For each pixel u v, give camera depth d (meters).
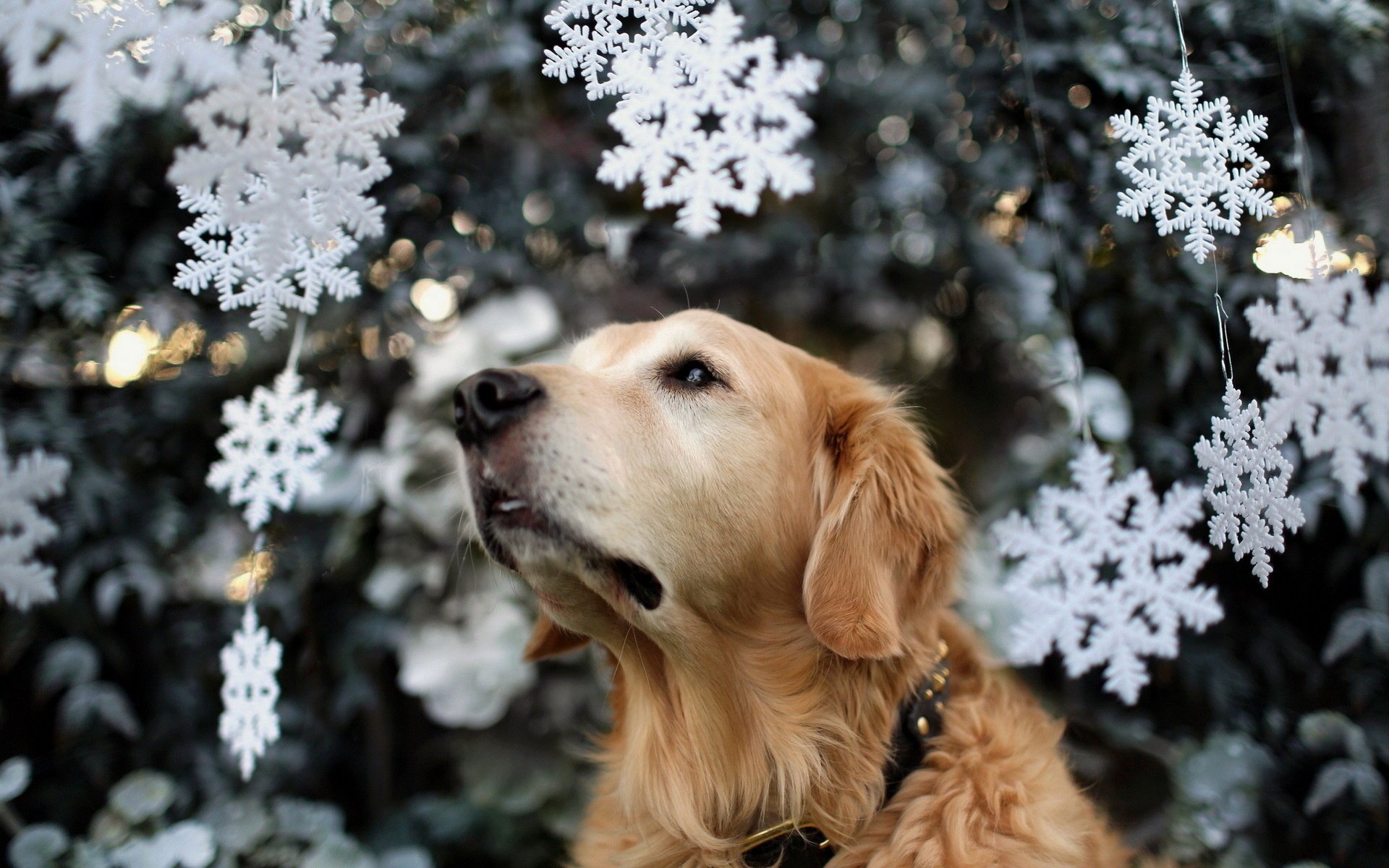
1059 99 1.90
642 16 1.13
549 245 2.50
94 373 2.01
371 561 2.27
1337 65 1.68
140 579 1.95
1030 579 1.38
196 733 2.20
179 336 2.07
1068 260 2.01
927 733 1.67
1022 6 1.91
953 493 1.89
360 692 2.23
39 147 1.74
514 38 2.00
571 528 1.50
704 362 1.69
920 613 1.69
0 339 1.83
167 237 1.90
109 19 1.13
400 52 1.94
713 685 1.71
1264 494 1.27
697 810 1.73
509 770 2.18
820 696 1.68
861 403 1.80
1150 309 1.96
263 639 1.38
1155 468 2.03
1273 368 1.32
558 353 2.27
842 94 2.39
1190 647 2.04
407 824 2.20
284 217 1.19
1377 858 1.84
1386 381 1.35
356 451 2.21
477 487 1.54
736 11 2.19
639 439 1.58
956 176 2.35
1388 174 1.67
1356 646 1.89
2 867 1.96
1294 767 1.94
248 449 1.40
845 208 2.69
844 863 1.61
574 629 1.71
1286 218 1.63
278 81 1.17
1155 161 1.45
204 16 1.15
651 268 2.71
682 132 1.12
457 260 2.19
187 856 1.75
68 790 2.14
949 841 1.53
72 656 1.96
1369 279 1.70
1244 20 1.67
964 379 2.68
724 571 1.65
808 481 1.77
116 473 2.00
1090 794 2.02
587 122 2.33
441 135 2.08
